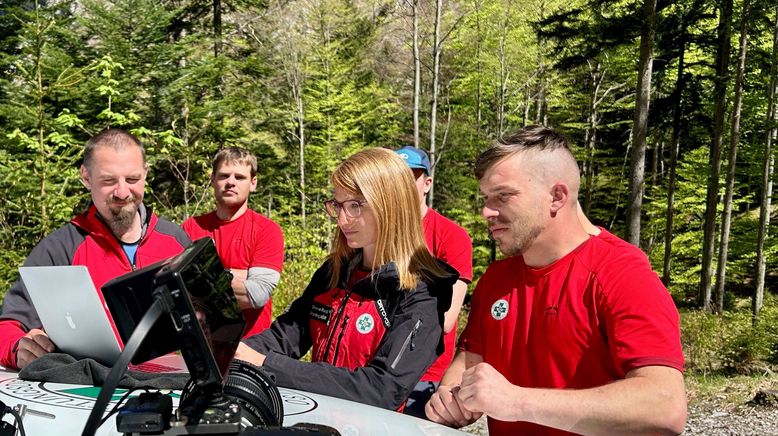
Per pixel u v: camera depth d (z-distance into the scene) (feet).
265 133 72.08
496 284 6.91
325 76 78.43
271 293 13.57
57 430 5.56
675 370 5.42
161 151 35.91
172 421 4.06
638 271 5.85
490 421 6.84
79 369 6.79
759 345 34.14
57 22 37.70
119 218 9.43
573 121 86.58
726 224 63.62
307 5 75.41
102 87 34.99
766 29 62.03
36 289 6.93
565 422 5.41
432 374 11.27
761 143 69.21
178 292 4.12
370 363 7.13
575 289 6.06
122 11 46.50
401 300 7.36
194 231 14.21
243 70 64.95
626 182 84.28
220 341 4.52
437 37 71.05
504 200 6.15
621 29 53.36
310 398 6.68
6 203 23.02
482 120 86.99
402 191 7.41
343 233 7.82
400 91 88.99
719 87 61.67
